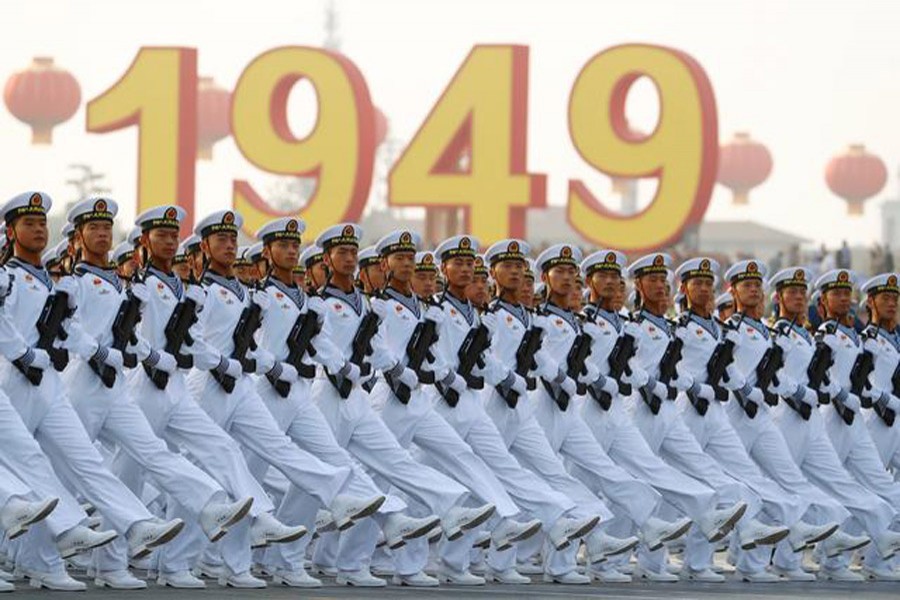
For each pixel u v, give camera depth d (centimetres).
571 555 4484
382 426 4294
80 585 3944
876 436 5028
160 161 10294
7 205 3862
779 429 4875
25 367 3825
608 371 4644
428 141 10462
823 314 5041
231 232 4169
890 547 4847
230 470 4041
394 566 4444
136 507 3881
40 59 13162
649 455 4603
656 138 10456
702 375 4744
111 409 3956
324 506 4153
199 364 4078
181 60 10300
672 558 5384
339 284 4325
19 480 3756
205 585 4100
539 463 4484
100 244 3972
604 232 10525
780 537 4588
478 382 4444
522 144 10369
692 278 4772
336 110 10394
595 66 10550
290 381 4212
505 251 4525
